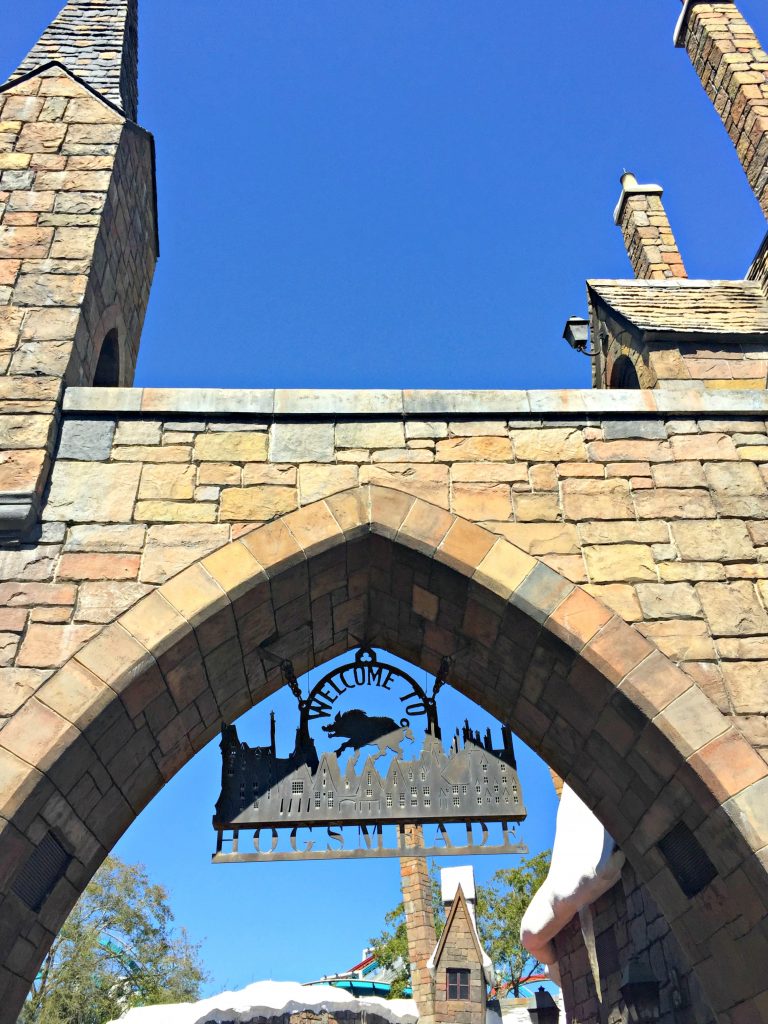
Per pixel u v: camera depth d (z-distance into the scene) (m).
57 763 4.98
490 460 6.38
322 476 6.23
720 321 7.85
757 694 5.41
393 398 6.59
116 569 5.70
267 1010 15.42
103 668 5.29
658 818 5.98
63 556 5.71
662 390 6.73
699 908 5.87
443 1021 15.38
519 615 5.83
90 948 24.44
